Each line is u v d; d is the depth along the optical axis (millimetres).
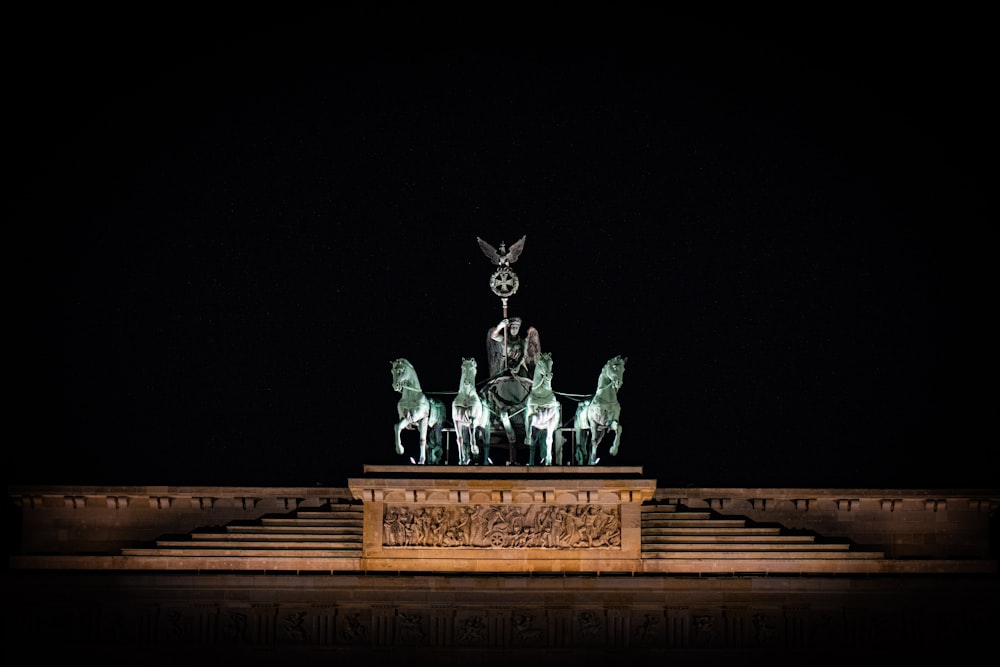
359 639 158375
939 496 165875
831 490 166250
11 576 158750
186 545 161000
